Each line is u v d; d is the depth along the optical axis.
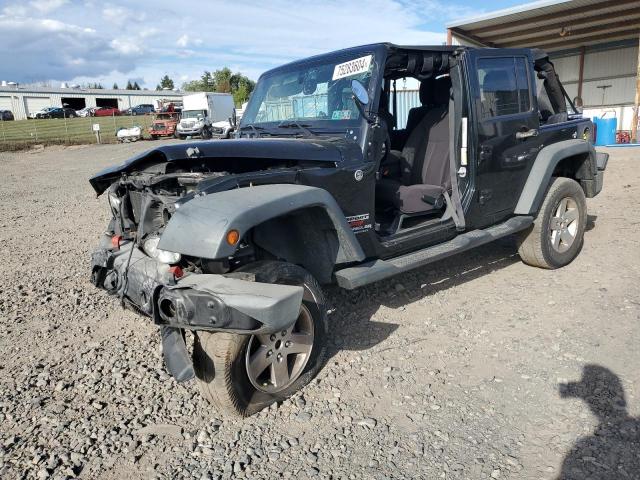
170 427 3.09
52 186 14.51
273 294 2.71
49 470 2.73
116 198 3.92
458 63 4.44
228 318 2.71
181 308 2.77
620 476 2.51
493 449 2.75
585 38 22.14
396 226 4.39
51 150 28.06
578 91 24.55
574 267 5.45
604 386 3.24
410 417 3.07
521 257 5.48
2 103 60.03
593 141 6.18
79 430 3.08
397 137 5.59
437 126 5.05
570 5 17.12
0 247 7.43
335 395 3.33
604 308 4.36
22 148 28.70
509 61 4.89
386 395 3.31
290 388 3.30
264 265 3.23
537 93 5.40
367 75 4.01
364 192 3.88
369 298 4.88
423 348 3.89
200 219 2.88
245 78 64.56
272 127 4.57
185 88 76.56
